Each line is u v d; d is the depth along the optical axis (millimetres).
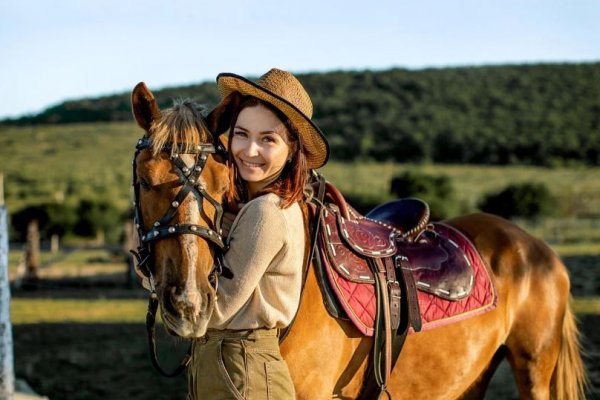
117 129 79875
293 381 2461
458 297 2965
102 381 6504
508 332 3322
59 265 17609
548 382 3426
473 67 94312
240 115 2348
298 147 2400
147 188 2199
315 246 2523
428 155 64250
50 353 7758
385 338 2639
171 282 2088
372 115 77500
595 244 21750
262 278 2285
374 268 2689
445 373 2973
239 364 2262
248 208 2281
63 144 71750
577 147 62531
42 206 26547
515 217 28453
